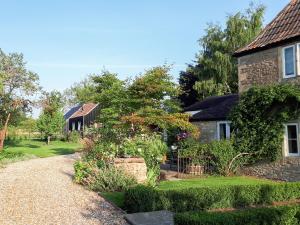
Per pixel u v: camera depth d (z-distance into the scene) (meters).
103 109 20.69
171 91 20.59
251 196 10.92
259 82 18.50
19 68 38.47
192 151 18.69
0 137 33.72
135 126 19.31
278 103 16.91
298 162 16.11
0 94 35.81
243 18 42.50
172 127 20.73
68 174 18.03
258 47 18.20
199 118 22.61
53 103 48.69
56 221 9.22
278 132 16.88
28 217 9.59
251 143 18.02
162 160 16.12
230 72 42.19
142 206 10.01
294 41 16.58
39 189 13.56
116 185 13.18
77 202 11.31
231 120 19.09
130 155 14.95
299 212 7.98
